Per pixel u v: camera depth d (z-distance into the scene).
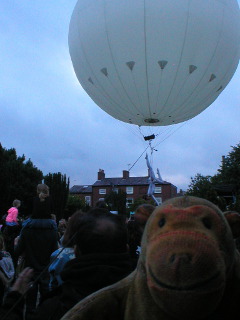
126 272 1.97
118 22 9.16
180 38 9.02
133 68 9.45
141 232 1.61
